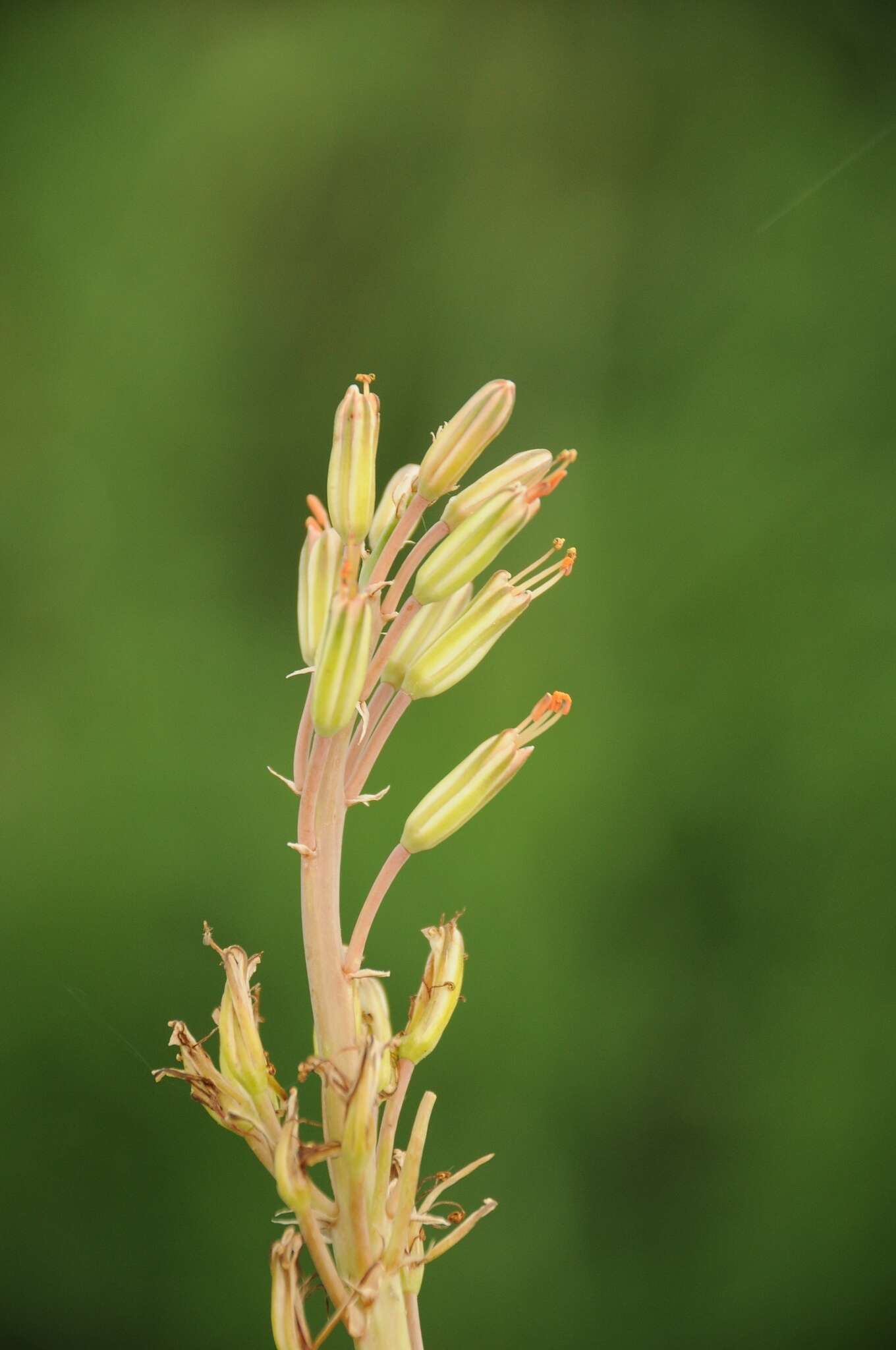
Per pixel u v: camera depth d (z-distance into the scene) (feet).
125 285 6.39
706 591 5.84
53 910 5.62
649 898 5.65
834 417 5.99
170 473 6.33
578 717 5.74
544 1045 5.53
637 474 6.04
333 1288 2.14
